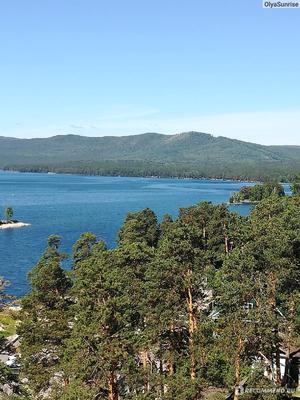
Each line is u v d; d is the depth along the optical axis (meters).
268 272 41.34
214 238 59.34
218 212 62.50
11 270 123.94
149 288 38.59
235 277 39.53
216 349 36.31
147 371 36.25
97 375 34.41
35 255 143.62
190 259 39.09
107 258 41.94
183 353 38.28
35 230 191.12
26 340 41.19
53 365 40.88
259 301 38.31
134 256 42.97
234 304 38.03
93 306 35.41
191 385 34.75
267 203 56.84
